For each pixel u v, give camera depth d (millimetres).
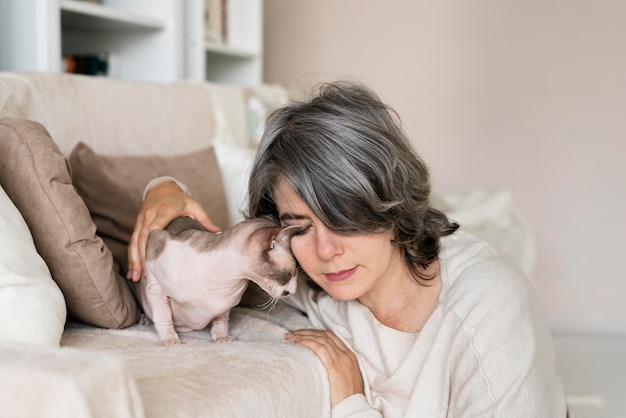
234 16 2963
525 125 2924
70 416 592
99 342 1040
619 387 2135
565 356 2510
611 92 2789
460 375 1000
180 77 2350
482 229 2285
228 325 1195
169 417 748
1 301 881
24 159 1041
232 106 2201
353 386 1074
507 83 2938
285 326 1208
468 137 3020
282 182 988
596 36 2791
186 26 2488
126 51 2373
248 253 977
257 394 883
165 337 1059
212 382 866
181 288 1017
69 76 1550
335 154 952
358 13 3164
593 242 2859
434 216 1138
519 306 1037
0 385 613
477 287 1046
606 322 2861
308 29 3252
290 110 1025
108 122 1607
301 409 971
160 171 1490
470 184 3035
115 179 1355
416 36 3072
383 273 1062
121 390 636
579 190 2861
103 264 1078
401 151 1027
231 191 1668
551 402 1077
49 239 1044
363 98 1053
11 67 1796
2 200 978
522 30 2896
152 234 1063
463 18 2988
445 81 3041
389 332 1104
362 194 949
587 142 2836
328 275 1012
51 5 1749
